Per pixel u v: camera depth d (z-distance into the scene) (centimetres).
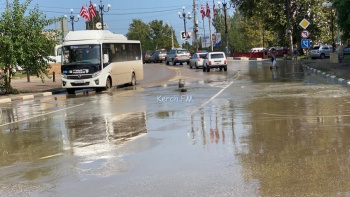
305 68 3522
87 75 2417
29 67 2539
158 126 1128
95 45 2439
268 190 575
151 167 724
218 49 9181
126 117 1323
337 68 3008
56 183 662
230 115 1249
